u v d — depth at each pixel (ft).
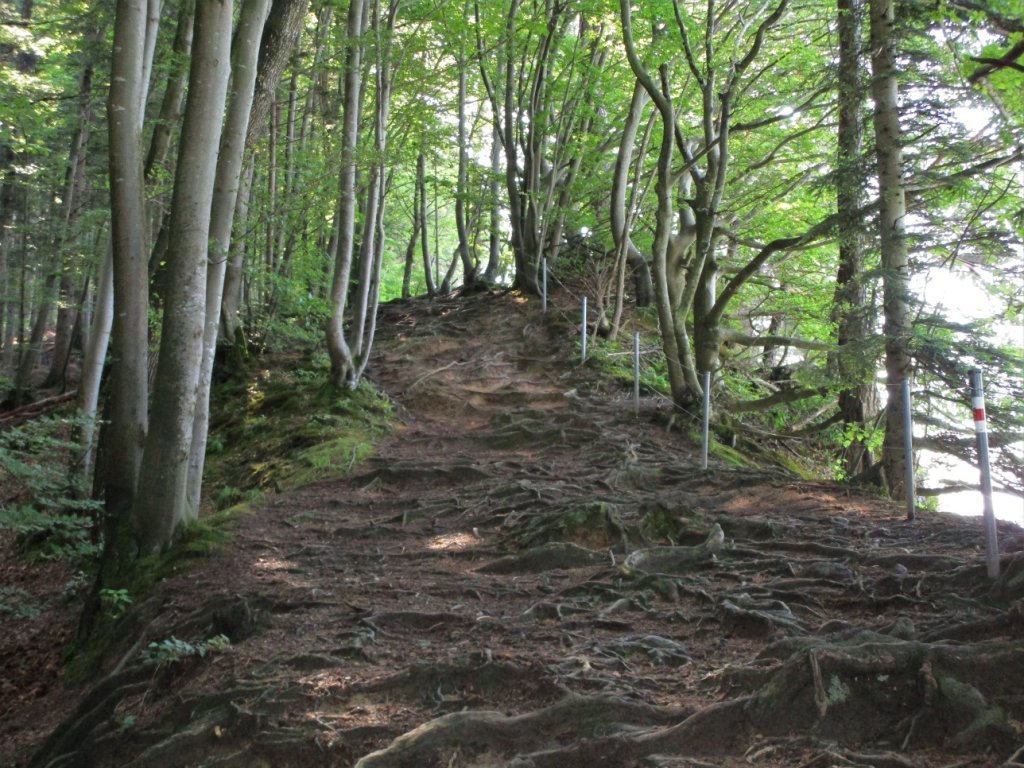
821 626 17.30
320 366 54.19
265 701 17.04
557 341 60.08
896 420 30.89
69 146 76.18
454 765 14.10
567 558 25.31
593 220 74.69
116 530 29.35
